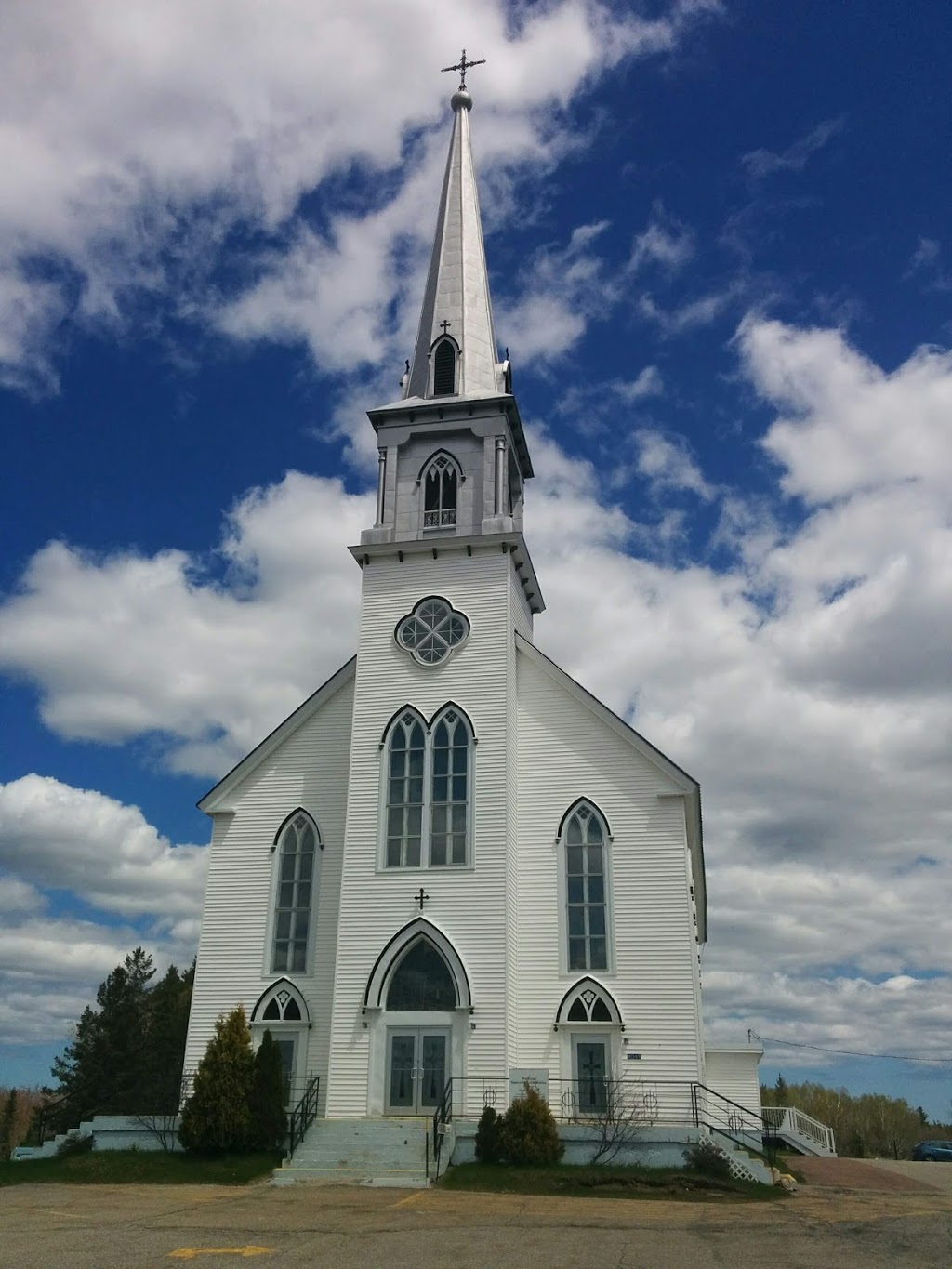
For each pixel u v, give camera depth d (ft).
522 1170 82.23
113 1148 89.20
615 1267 47.67
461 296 129.90
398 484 119.65
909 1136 304.71
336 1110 96.43
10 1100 282.15
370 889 103.04
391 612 114.11
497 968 98.22
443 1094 94.32
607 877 104.88
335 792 112.57
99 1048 206.49
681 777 106.63
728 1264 48.60
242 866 111.65
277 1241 53.62
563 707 111.45
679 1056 97.96
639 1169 83.15
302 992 105.19
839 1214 67.51
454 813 104.73
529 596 126.93
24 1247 51.29
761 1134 125.18
